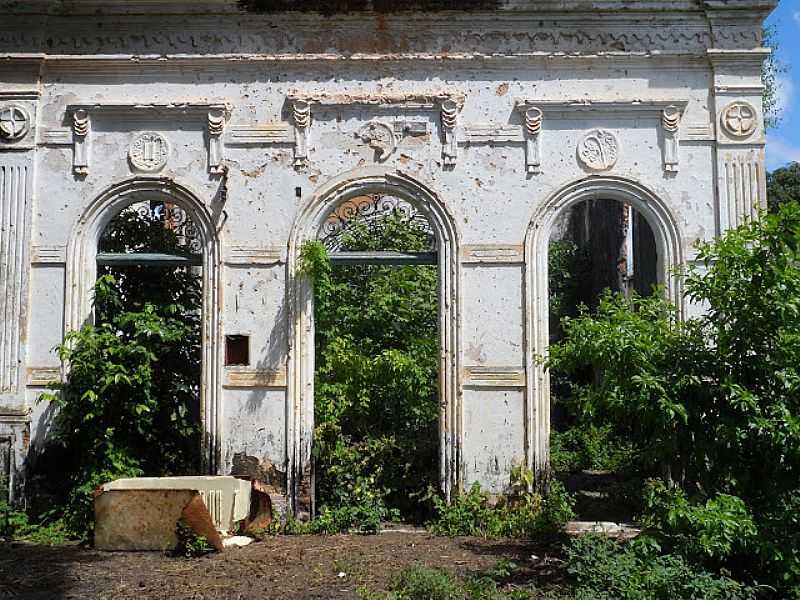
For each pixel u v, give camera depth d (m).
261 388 10.21
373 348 12.71
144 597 7.20
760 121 10.40
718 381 7.33
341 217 15.93
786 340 6.99
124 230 11.48
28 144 10.48
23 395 10.20
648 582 6.66
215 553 8.62
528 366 10.16
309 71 10.55
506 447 10.12
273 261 10.35
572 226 19.38
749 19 10.44
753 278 7.17
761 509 7.16
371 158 10.47
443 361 10.25
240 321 10.30
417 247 14.30
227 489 9.34
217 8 10.47
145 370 9.94
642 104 10.39
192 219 10.55
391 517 10.42
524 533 9.54
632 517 10.19
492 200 10.40
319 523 9.75
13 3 10.48
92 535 9.17
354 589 7.40
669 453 7.51
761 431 6.89
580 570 7.15
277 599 7.13
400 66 10.52
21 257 10.37
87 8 10.52
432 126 10.49
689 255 10.30
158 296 11.14
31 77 10.52
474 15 10.45
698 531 6.83
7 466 10.09
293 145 10.48
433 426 11.37
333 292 12.30
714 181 10.39
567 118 10.49
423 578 7.30
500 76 10.52
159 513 8.73
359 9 10.45
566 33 10.49
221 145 10.47
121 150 10.53
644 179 10.41
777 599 6.88
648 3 10.38
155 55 10.51
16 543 9.16
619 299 8.29
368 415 11.35
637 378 7.09
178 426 10.41
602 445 13.95
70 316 10.29
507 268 10.34
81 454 10.03
